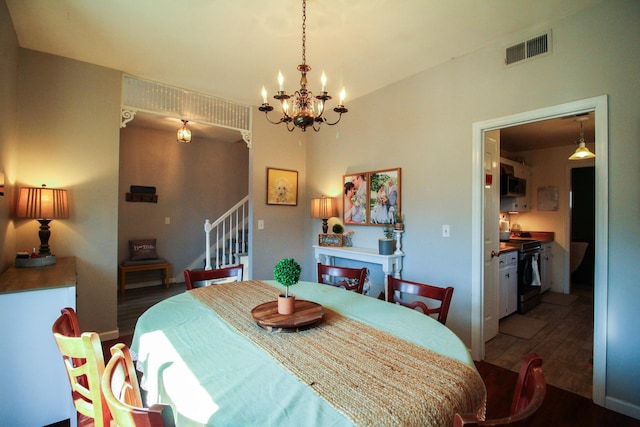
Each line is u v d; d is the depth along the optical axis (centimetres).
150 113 337
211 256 558
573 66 209
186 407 84
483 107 255
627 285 189
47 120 273
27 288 172
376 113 345
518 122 236
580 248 555
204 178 572
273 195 412
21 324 171
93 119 294
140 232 509
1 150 207
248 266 399
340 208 389
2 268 216
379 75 308
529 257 406
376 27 229
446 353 115
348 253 344
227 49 264
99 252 296
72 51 271
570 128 402
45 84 273
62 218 264
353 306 170
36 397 174
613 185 193
